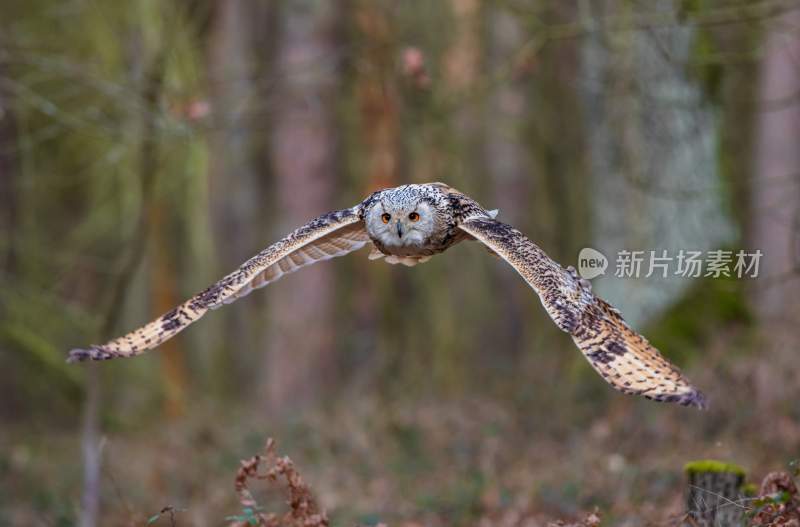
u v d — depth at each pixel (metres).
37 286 18.22
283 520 7.92
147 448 19.41
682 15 13.77
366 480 15.49
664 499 11.60
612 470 13.09
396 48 20.44
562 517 11.48
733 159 19.95
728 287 15.16
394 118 24.42
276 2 25.44
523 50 16.02
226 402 26.80
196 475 17.02
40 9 20.92
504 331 27.12
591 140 21.47
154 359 25.75
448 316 27.19
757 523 7.79
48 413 24.58
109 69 18.78
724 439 13.85
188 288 30.45
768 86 19.28
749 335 17.00
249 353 29.62
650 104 18.05
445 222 7.34
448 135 24.30
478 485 13.12
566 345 23.28
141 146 15.61
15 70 17.19
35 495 17.33
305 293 25.95
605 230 20.20
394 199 7.34
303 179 24.78
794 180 14.35
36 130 20.44
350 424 18.70
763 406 14.52
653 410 15.37
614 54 18.52
